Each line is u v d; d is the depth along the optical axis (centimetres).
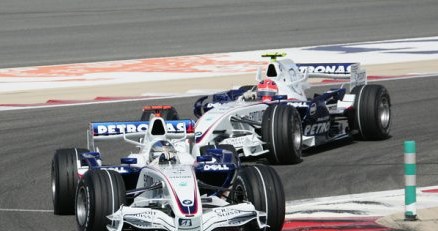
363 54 11350
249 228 3888
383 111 6369
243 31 14375
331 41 12850
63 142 6706
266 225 3688
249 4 18250
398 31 13712
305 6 17550
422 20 14950
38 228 4384
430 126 6844
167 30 14812
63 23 16175
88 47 13112
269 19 15838
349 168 5541
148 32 14650
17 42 13900
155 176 3862
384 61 10656
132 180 4344
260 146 5612
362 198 4800
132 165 4188
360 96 6309
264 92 5988
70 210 4612
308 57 11194
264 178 3806
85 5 19038
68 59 11919
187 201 3609
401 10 16388
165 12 17412
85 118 7700
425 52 11350
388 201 4700
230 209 3672
